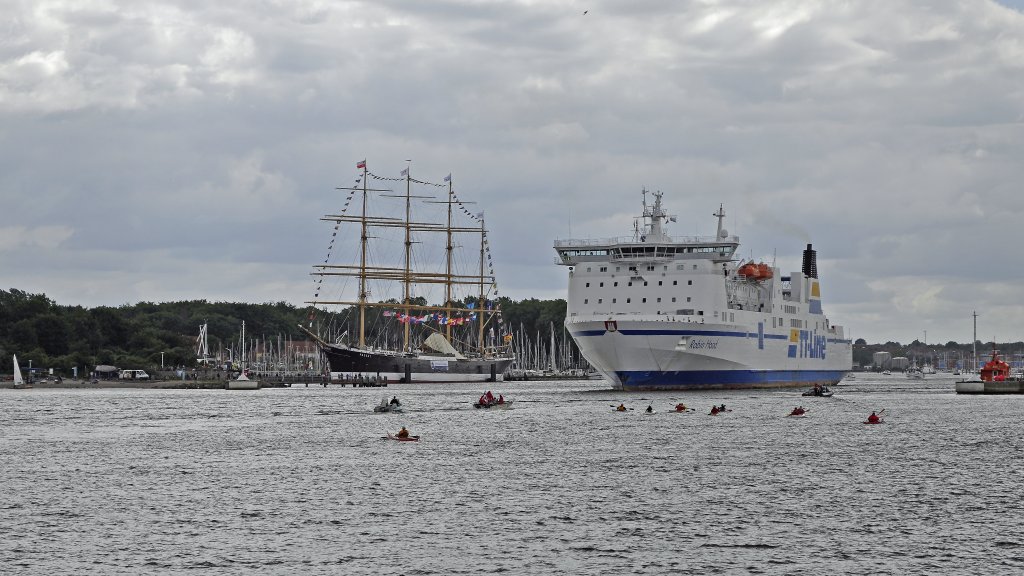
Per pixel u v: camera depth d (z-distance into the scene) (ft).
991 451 590.55
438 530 377.09
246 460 552.41
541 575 323.37
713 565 333.62
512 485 466.70
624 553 346.74
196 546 354.54
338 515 402.11
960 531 376.07
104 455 576.20
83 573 323.78
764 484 469.16
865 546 355.56
